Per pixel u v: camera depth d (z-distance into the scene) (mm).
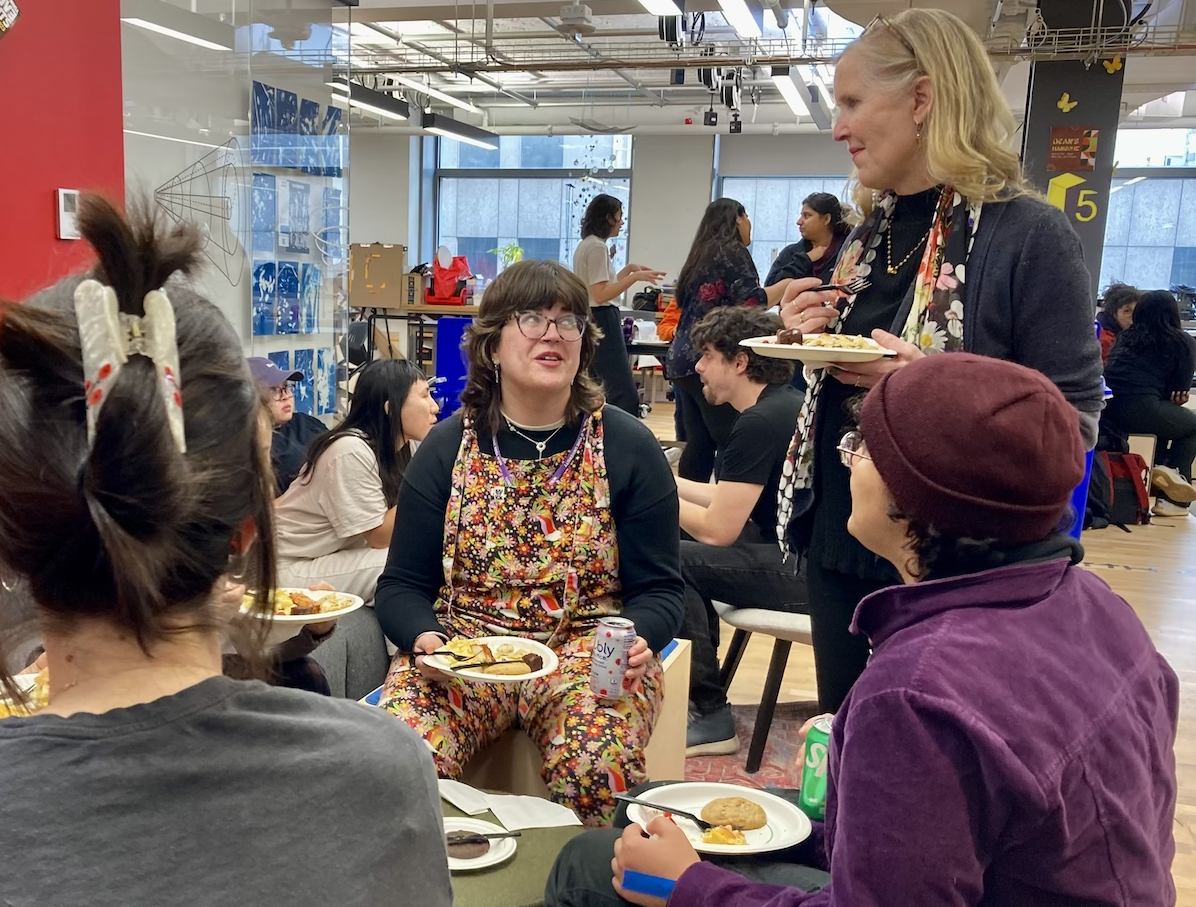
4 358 604
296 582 2547
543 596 2078
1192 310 10086
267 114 4914
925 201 1663
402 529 2125
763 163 13320
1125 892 940
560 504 2074
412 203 14375
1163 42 6500
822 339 1635
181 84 4277
